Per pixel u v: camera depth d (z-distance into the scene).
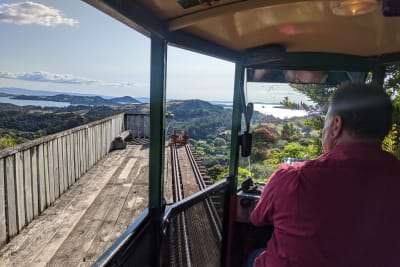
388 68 2.61
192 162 7.03
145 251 1.45
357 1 1.22
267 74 2.53
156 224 1.54
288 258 1.03
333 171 0.98
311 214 0.98
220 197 2.38
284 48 2.28
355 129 1.01
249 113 2.54
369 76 2.50
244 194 2.53
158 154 1.58
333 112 1.08
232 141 2.60
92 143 6.65
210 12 1.32
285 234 1.04
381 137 1.02
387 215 0.95
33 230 3.53
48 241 3.29
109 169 6.45
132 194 4.83
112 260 1.09
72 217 3.92
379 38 1.86
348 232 0.95
